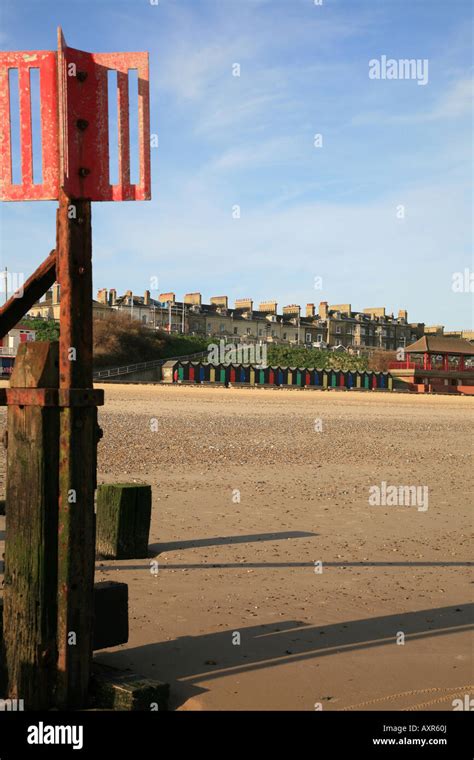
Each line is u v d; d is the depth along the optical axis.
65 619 3.41
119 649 4.46
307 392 72.62
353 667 4.23
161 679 3.99
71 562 3.40
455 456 18.06
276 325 148.75
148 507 7.05
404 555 7.27
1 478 10.48
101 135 3.45
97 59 3.47
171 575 6.29
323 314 165.62
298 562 6.86
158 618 5.07
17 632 3.49
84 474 3.44
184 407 38.16
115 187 3.46
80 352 3.44
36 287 3.79
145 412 32.47
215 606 5.40
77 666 3.47
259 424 27.50
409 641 4.71
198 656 4.36
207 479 12.23
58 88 3.38
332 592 5.88
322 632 4.86
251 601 5.56
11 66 3.48
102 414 29.50
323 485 12.04
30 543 3.44
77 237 3.43
